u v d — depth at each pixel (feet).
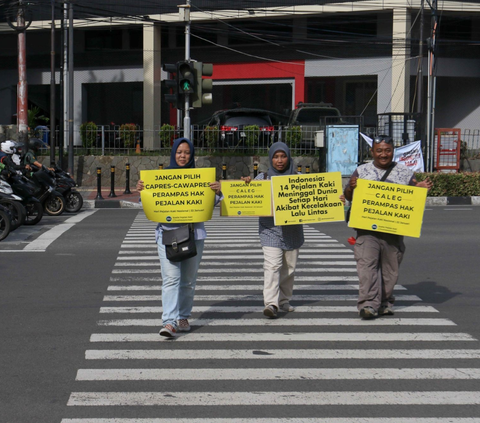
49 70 116.67
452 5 97.25
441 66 104.17
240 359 18.99
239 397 16.02
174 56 112.68
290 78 107.34
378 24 102.27
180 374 17.70
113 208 64.03
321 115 83.41
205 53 111.14
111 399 15.87
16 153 50.29
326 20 103.96
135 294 27.35
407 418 14.75
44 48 116.78
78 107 115.55
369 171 23.57
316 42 104.99
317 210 23.39
